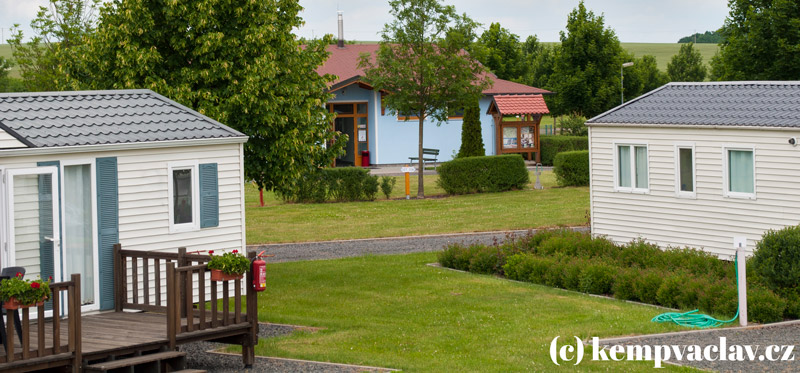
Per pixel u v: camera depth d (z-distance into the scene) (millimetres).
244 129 19203
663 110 20688
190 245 14477
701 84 21484
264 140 19453
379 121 45094
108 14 18984
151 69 18516
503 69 61438
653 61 69625
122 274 13203
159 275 12742
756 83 20266
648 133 20391
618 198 21391
